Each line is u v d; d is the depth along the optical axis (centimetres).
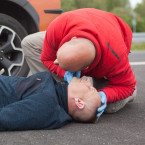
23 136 180
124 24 224
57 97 202
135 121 223
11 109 184
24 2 332
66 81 215
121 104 242
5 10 330
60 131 192
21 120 184
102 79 244
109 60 197
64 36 205
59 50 182
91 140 179
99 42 190
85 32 186
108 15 219
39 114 187
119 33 206
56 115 192
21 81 207
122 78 216
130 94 228
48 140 176
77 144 171
